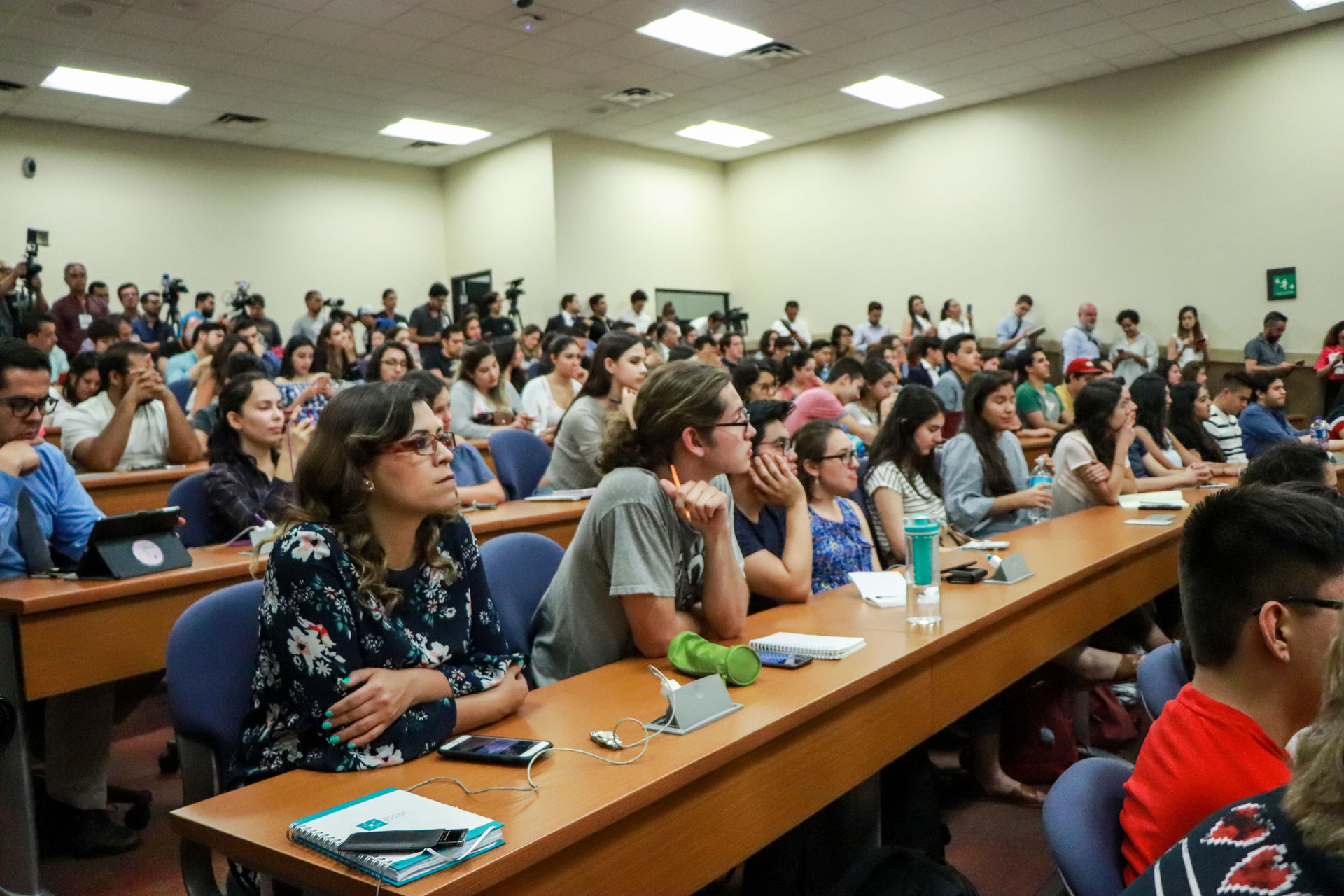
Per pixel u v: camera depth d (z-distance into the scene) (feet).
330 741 4.52
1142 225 31.45
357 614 4.75
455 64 27.63
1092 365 24.22
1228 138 29.73
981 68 30.48
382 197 37.83
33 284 23.72
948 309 34.91
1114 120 31.73
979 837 8.02
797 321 38.58
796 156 39.17
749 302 40.93
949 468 12.31
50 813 7.91
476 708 4.88
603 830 3.97
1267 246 29.30
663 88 30.66
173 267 32.65
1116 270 32.04
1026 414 23.39
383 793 4.03
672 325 32.04
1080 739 9.21
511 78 29.01
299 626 4.61
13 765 6.82
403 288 38.34
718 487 7.25
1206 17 27.04
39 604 6.80
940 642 6.13
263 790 4.26
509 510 11.39
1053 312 33.40
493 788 4.13
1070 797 3.85
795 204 39.34
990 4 25.38
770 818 4.83
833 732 5.29
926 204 35.88
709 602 6.16
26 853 6.85
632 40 26.50
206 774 5.21
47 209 30.25
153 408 14.02
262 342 21.75
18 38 23.70
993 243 34.50
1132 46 29.17
